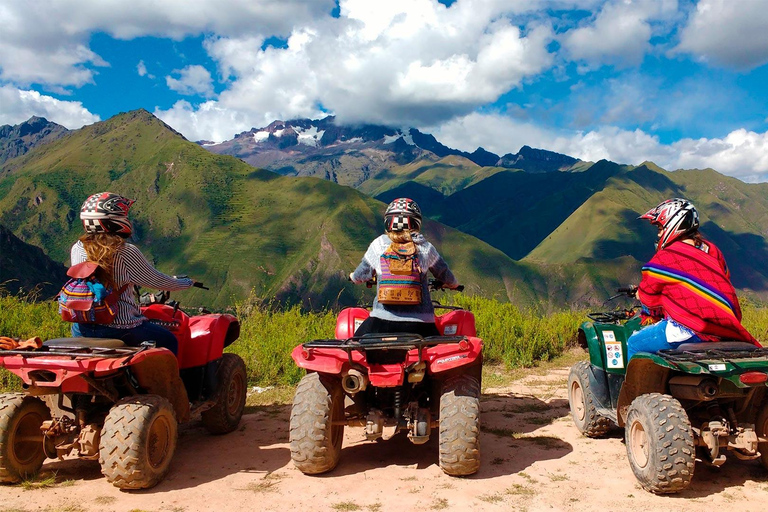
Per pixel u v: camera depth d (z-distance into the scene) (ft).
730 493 14.35
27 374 14.58
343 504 13.87
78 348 14.58
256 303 37.14
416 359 15.23
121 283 16.12
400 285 16.53
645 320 17.99
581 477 15.57
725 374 13.50
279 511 13.52
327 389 15.98
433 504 13.82
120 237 16.35
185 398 17.12
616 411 18.02
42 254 605.73
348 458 17.46
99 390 15.11
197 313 20.59
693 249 16.06
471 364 17.48
